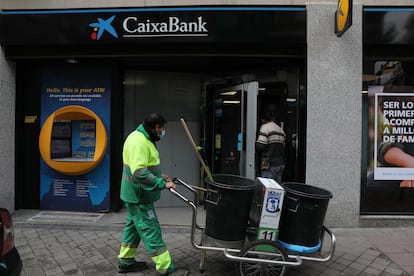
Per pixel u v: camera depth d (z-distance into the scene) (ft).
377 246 14.48
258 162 17.94
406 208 17.52
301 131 17.98
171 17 16.96
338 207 16.98
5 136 18.28
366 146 17.49
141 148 10.73
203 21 16.85
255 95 17.90
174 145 21.29
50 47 17.87
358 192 16.97
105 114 18.99
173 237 15.37
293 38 16.83
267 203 10.75
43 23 17.52
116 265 12.38
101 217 18.17
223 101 20.36
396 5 16.97
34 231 15.94
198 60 18.67
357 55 16.84
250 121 18.04
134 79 20.57
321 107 16.90
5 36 17.71
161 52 17.43
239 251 10.81
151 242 11.04
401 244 14.73
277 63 18.78
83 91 19.06
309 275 11.79
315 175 16.96
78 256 13.15
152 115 11.20
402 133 17.48
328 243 14.88
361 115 17.12
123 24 17.17
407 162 17.49
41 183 19.34
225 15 16.79
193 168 21.54
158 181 10.58
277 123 19.04
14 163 18.99
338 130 16.94
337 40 16.83
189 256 13.21
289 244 11.00
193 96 21.67
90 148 19.08
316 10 16.79
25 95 19.31
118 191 19.20
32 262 12.60
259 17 16.76
